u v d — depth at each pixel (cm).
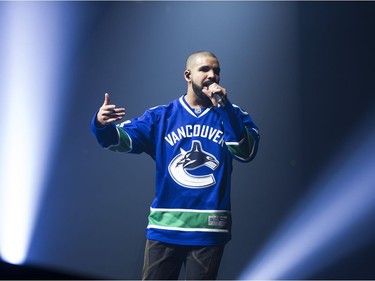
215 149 273
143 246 666
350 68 704
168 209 268
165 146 276
